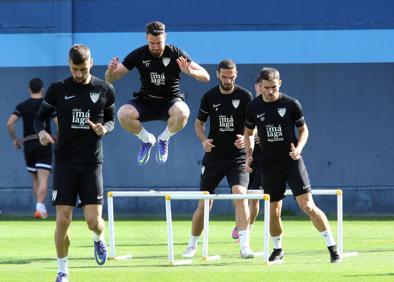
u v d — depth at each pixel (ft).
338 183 135.03
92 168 64.49
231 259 80.79
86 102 64.08
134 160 135.23
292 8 134.41
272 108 75.41
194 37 134.31
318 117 134.82
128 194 80.59
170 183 135.23
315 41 134.41
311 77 134.72
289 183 75.97
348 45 134.41
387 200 134.72
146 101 78.59
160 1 134.82
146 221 127.54
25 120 125.59
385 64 134.72
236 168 83.66
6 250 89.97
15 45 135.54
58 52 135.54
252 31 134.31
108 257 83.20
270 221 77.71
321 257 82.43
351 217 131.34
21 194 135.54
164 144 80.02
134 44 134.82
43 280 67.46
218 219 128.36
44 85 135.74
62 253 64.49
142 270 72.84
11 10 135.74
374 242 96.99
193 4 134.41
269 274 69.56
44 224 120.06
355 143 134.92
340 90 134.82
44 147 125.39
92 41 135.03
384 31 134.31
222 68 82.23
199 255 85.10
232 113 83.46
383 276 68.18
